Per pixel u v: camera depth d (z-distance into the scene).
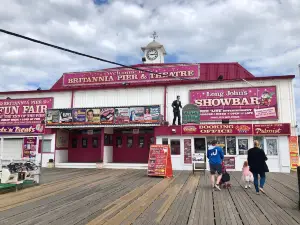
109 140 19.66
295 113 16.61
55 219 5.73
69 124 18.69
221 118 17.80
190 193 8.56
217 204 7.02
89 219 5.71
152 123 17.33
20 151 20.14
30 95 22.03
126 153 19.77
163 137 17.14
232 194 8.38
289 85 17.02
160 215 5.98
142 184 10.56
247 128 15.84
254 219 5.65
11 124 21.70
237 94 17.80
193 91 18.69
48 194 8.56
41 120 21.20
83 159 20.19
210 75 21.09
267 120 16.97
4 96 22.44
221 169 9.18
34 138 15.55
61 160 19.64
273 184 10.52
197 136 16.61
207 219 5.66
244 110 17.50
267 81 17.42
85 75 21.88
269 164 15.45
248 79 17.73
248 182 9.57
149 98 19.64
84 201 7.48
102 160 18.09
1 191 8.93
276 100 17.02
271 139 15.65
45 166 18.86
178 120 17.73
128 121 17.72
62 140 19.92
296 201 7.39
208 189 9.31
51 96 21.59
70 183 10.93
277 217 5.80
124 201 7.45
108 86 20.47
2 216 5.99
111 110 18.16
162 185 10.27
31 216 5.99
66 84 22.19
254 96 17.48
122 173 14.63
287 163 15.17
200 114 18.20
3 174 8.84
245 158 15.75
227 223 5.38
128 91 20.17
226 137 16.25
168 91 19.34
